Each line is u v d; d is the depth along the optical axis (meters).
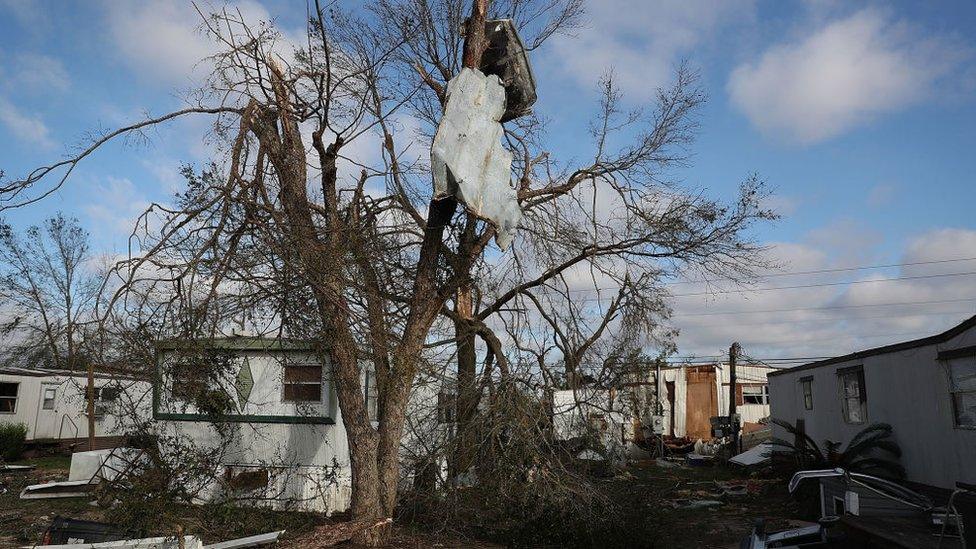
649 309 12.91
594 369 12.02
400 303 10.36
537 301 13.03
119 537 8.20
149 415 12.66
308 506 12.30
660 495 13.26
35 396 25.16
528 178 13.28
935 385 12.72
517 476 10.14
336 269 8.23
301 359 12.91
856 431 16.28
